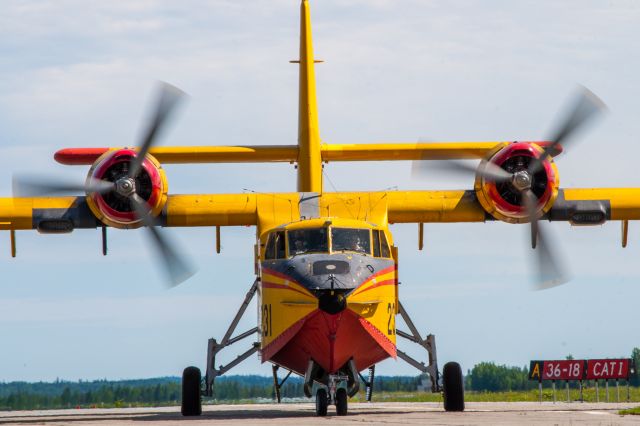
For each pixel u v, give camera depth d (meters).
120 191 82.94
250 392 174.88
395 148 94.44
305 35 95.38
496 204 86.25
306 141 93.44
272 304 75.94
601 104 84.88
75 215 86.94
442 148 92.31
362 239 77.62
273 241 78.75
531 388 188.00
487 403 119.12
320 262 73.81
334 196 88.50
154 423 68.25
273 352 75.69
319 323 71.75
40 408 167.38
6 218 86.69
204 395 86.94
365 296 72.56
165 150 92.69
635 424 60.47
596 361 123.81
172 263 85.81
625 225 91.94
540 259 86.94
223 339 87.69
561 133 85.88
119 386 171.88
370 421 65.31
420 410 89.56
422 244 90.75
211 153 92.88
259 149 93.81
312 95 94.44
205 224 87.56
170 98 83.75
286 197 88.62
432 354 85.31
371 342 74.25
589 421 63.72
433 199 88.44
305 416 76.25
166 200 86.38
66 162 100.19
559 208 89.00
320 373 79.06
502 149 85.94
